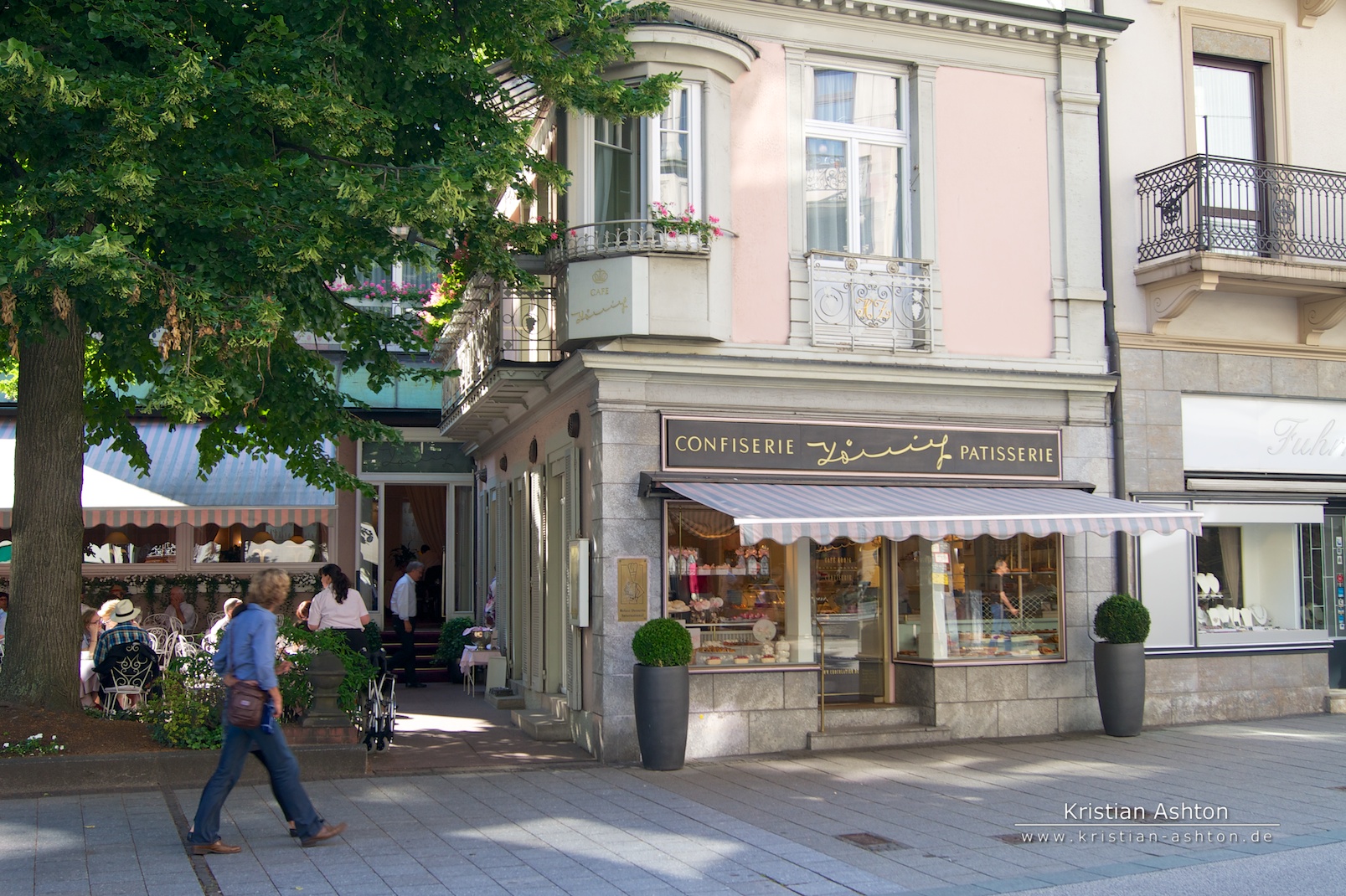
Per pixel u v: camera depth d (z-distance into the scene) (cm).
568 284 1271
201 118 1034
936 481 1347
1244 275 1416
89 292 927
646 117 1266
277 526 2023
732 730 1244
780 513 1120
